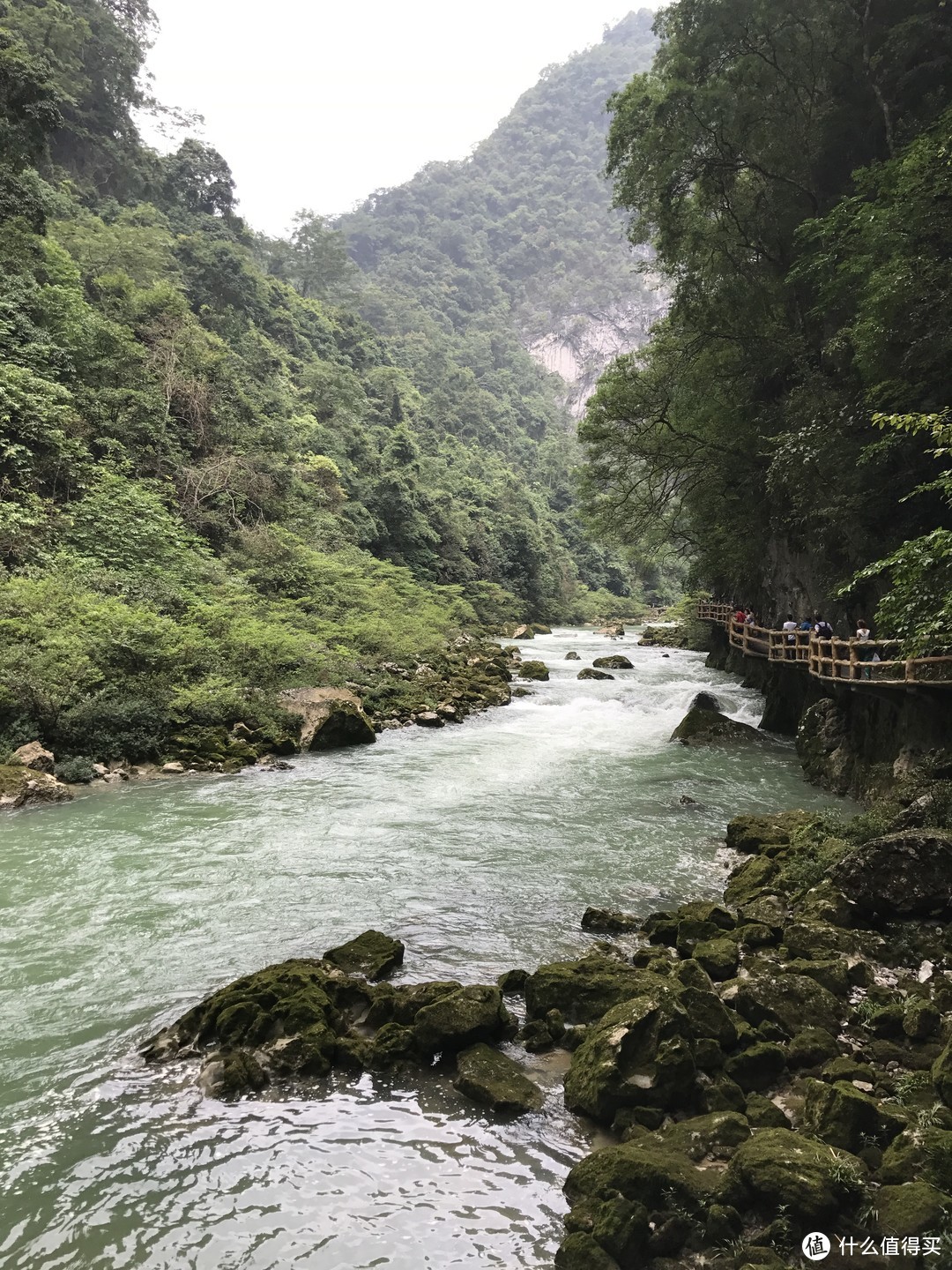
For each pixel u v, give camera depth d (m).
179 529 21.81
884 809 9.05
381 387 67.00
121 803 10.77
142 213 42.88
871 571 8.07
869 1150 3.95
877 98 17.81
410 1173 4.03
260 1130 4.34
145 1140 4.23
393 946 6.46
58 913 7.17
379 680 20.23
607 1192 3.68
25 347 20.44
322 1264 3.45
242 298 47.56
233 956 6.46
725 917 7.07
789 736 16.78
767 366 19.95
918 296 12.06
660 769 13.56
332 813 10.60
